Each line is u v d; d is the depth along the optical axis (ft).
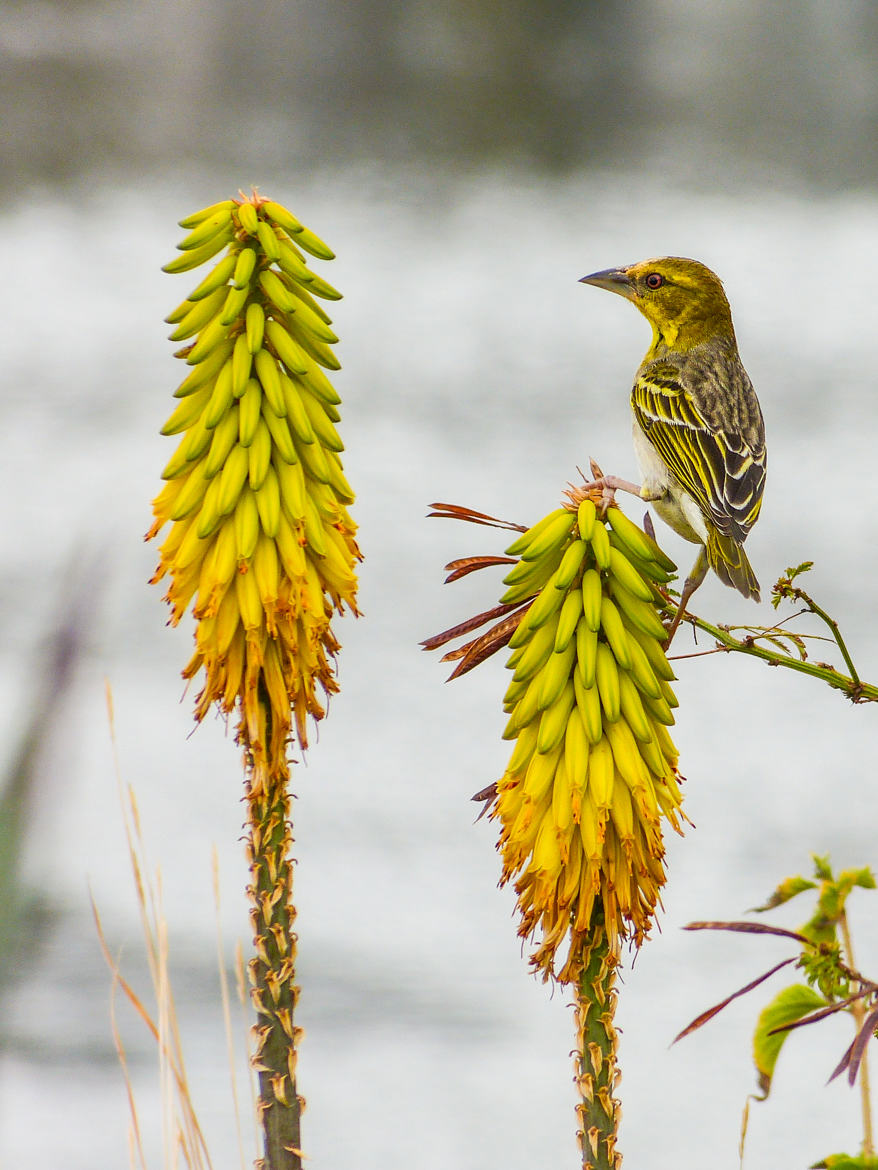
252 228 15.64
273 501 15.40
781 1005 10.38
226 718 15.53
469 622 14.21
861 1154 9.77
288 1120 14.83
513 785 14.08
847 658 13.99
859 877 10.12
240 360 15.44
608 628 13.65
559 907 13.67
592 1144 13.69
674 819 14.17
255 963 14.98
